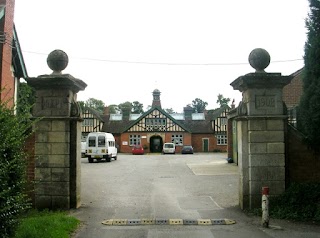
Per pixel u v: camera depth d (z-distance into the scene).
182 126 56.50
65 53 9.77
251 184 9.35
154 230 7.49
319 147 9.31
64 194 9.44
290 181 9.56
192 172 20.28
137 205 10.23
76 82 9.58
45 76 9.46
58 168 9.45
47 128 9.52
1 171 4.93
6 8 13.92
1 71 13.55
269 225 7.88
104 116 63.19
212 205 10.25
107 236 7.04
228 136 28.19
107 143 30.42
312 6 9.04
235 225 7.93
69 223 7.62
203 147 58.88
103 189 13.45
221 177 17.27
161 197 11.62
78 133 9.77
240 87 9.84
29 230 6.62
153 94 59.97
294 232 7.33
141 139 56.25
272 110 9.41
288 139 9.64
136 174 19.47
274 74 9.38
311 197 8.79
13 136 5.50
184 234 7.18
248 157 9.48
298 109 9.62
